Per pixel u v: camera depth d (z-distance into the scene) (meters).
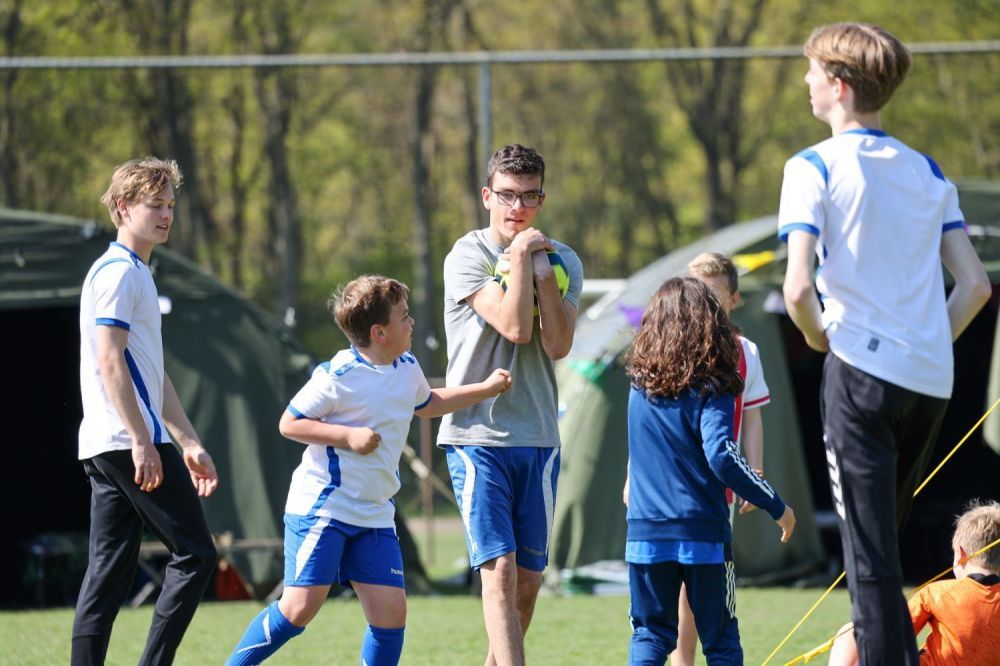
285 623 15.38
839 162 13.13
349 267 111.12
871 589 12.73
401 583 15.68
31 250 32.53
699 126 97.00
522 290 16.16
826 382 13.18
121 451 15.94
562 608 29.36
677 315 15.12
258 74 96.56
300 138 100.88
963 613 15.80
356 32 101.25
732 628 14.92
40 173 87.50
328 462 15.43
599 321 35.88
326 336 107.12
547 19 102.44
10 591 38.22
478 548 16.17
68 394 43.16
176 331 32.66
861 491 12.84
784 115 97.06
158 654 15.82
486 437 16.47
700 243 39.03
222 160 103.00
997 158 83.44
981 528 16.16
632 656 14.91
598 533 33.22
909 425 13.09
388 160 105.50
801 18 94.88
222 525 32.19
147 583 33.81
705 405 14.78
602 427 33.41
